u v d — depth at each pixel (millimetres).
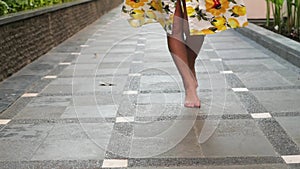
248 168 1779
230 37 5660
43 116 2498
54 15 5195
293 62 3758
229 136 2135
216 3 2291
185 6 2324
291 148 1970
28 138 2158
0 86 3227
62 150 2004
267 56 4207
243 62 3926
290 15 5043
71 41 5723
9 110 2627
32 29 4246
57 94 2977
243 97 2791
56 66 3982
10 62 3584
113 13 10703
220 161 1856
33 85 3252
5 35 3463
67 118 2453
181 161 1868
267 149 1967
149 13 2490
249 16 6715
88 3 7809
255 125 2275
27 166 1847
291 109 2525
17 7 4312
